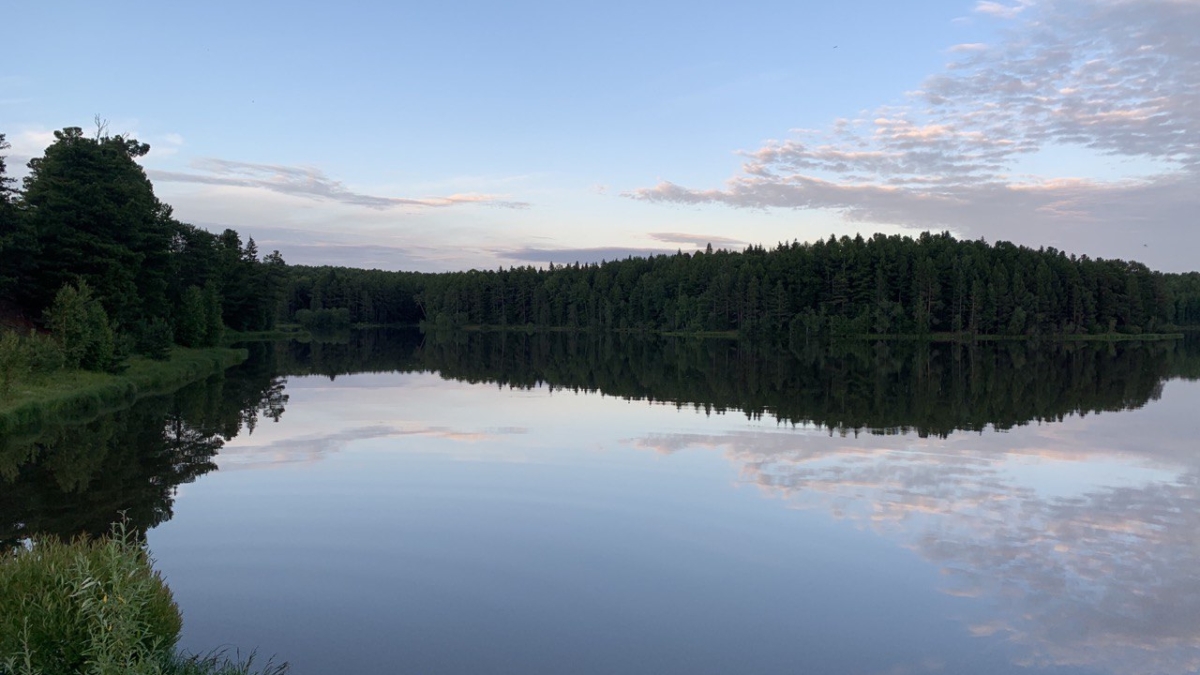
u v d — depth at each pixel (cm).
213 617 1020
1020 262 11088
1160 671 923
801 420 2812
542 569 1218
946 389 3944
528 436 2436
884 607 1092
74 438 2317
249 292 9219
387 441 2336
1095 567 1258
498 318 15600
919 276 10219
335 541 1344
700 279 12600
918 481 1822
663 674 887
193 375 4481
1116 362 6116
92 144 4550
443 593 1116
